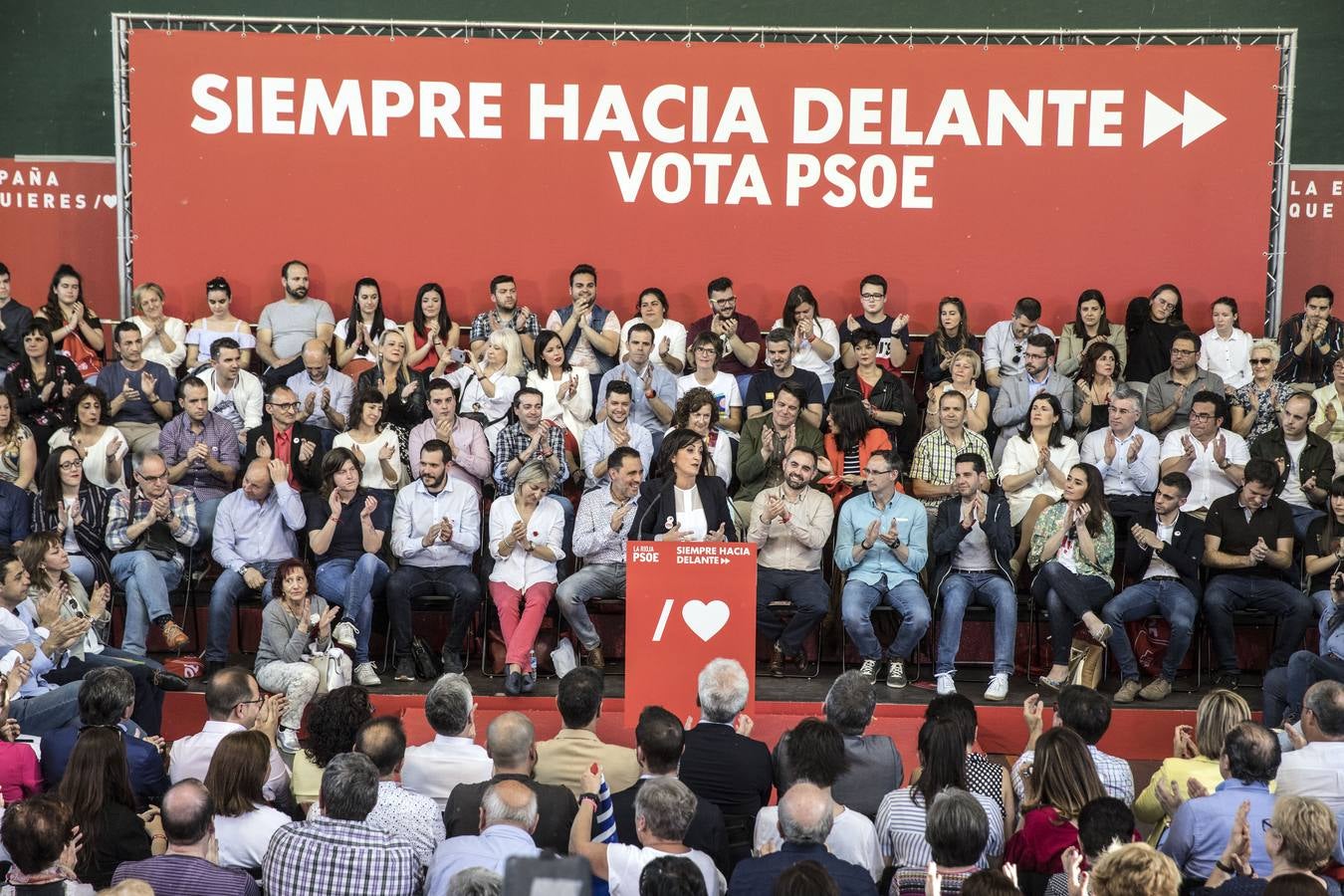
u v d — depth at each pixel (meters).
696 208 11.40
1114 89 11.16
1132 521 9.64
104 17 12.10
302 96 11.23
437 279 11.41
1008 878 4.41
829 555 9.92
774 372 10.56
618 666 9.38
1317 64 11.97
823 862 4.93
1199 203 11.20
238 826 5.66
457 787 5.77
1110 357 10.45
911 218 11.36
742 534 9.58
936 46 11.22
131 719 8.09
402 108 11.27
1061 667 9.02
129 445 10.37
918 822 5.81
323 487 9.36
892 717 8.65
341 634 8.87
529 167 11.35
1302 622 9.00
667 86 11.30
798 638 9.05
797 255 11.43
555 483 9.92
